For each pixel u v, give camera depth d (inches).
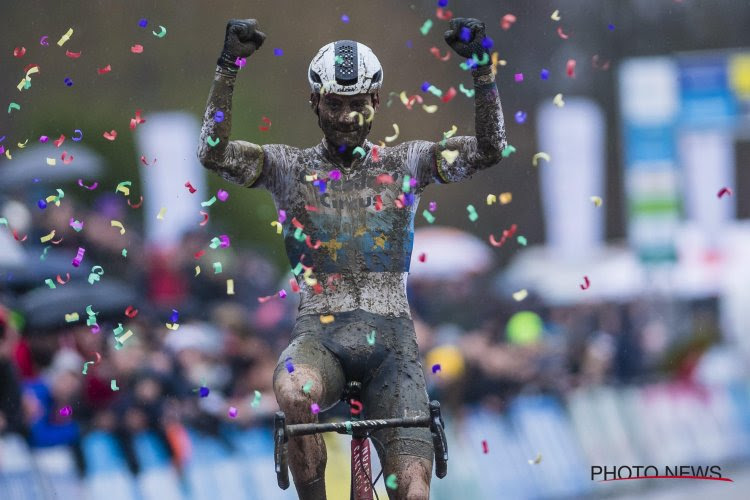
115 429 1192.8
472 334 1686.8
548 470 1569.9
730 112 2272.4
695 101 2260.1
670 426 1771.7
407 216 739.4
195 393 1261.1
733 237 2325.3
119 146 2062.0
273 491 1283.2
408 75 2610.7
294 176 735.1
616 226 2999.5
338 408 1125.7
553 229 2501.2
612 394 1721.2
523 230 2815.0
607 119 2913.4
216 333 1407.5
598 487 1627.7
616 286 2187.5
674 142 2225.6
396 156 745.6
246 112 2443.4
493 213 2802.7
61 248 1456.7
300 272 729.0
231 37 704.4
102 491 1152.8
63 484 1128.8
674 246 2201.0
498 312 2003.0
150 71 2546.8
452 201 2770.7
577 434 1636.3
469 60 716.7
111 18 2539.4
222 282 1612.9
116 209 1578.5
